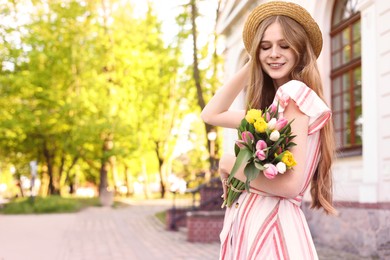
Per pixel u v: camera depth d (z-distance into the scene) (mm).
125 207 31047
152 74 34594
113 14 33156
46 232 16219
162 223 19438
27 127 29266
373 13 9930
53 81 30094
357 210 9789
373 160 9820
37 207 27531
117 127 30531
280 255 2166
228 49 19047
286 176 2084
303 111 2127
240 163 2096
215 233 13297
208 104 2471
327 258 9250
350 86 11430
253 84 2355
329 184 2359
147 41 33938
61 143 32000
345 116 11703
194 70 21375
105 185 32281
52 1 30625
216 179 16156
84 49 31156
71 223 19891
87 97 30125
